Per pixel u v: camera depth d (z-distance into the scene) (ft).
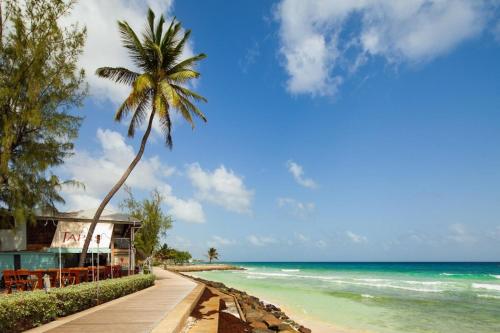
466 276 215.51
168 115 80.33
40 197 57.11
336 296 99.40
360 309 75.05
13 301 27.45
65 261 75.61
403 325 58.03
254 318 47.29
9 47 51.72
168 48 78.38
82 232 72.69
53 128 55.47
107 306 40.75
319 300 90.27
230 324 38.68
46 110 55.67
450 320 62.75
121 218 81.30
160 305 41.37
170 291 59.72
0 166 50.80
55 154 58.59
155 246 120.26
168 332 26.58
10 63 52.19
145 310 37.45
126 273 85.15
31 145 55.47
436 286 134.72
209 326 34.22
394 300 90.43
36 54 51.55
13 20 51.31
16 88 51.44
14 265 65.82
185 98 80.07
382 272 290.35
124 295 52.65
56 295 33.86
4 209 56.08
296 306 79.41
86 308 39.88
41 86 53.57
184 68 80.48
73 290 37.14
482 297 97.40
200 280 114.73
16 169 54.65
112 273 66.74
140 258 128.26
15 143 54.39
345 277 207.00
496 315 67.77
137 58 77.61
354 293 107.55
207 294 66.03
